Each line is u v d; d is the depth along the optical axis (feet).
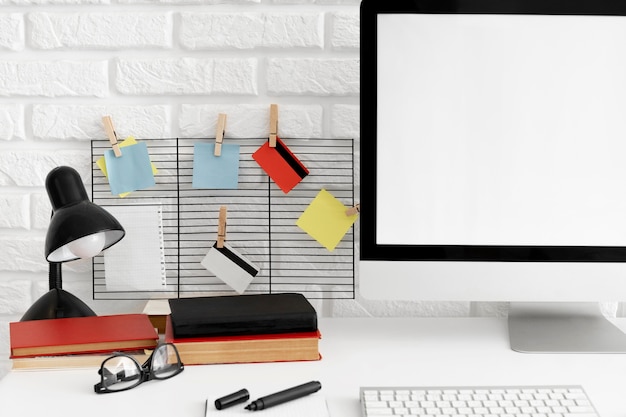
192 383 3.59
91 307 4.98
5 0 4.83
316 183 4.93
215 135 4.91
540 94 4.08
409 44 4.06
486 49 4.06
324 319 4.74
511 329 4.36
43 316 4.24
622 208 4.08
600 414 3.24
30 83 4.88
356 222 4.98
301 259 4.99
